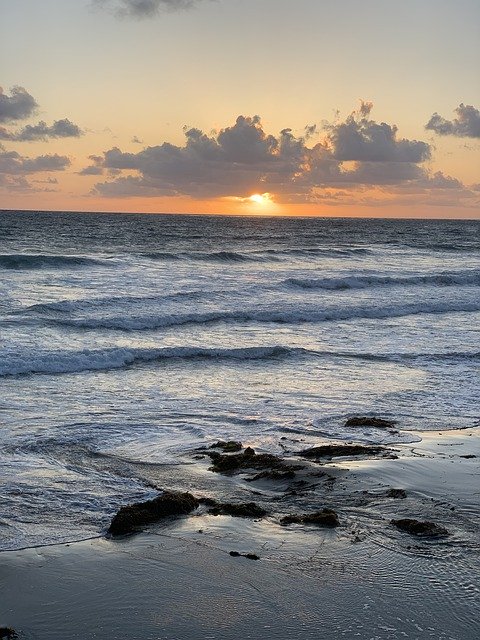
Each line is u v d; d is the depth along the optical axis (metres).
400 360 17.16
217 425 11.46
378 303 26.62
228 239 71.69
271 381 14.90
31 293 25.89
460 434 11.16
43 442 10.24
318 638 5.36
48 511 7.72
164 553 6.73
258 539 7.05
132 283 29.59
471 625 5.54
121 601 5.86
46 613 5.66
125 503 8.03
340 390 14.14
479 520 7.64
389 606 5.80
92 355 16.09
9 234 66.50
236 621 5.58
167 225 107.69
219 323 21.75
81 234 71.44
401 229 116.25
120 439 10.53
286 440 10.69
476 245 69.94
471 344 19.56
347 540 7.04
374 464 9.44
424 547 6.89
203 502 8.02
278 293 28.39
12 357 15.48
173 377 15.16
